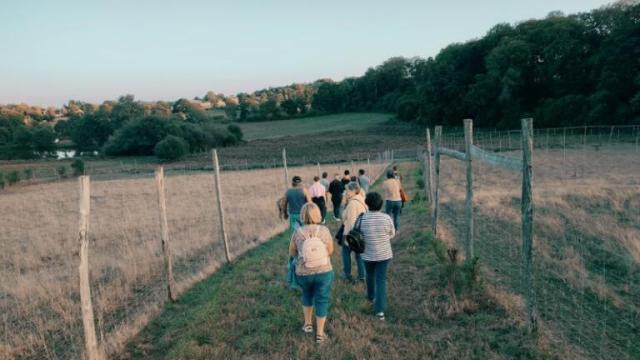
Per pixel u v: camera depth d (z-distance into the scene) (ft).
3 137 296.71
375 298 18.29
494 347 15.31
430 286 21.18
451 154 25.66
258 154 203.00
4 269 30.58
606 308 18.95
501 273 22.98
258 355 15.76
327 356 15.20
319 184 36.99
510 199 45.32
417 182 66.28
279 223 42.29
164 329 19.24
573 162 85.71
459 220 36.83
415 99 321.52
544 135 172.55
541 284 21.53
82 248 15.46
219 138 264.52
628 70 164.76
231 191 78.07
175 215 50.52
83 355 16.46
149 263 29.25
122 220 48.16
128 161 209.46
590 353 14.80
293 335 17.17
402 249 28.78
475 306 18.28
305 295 16.97
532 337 15.44
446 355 14.88
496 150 133.90
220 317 19.27
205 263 29.48
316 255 15.96
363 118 401.29
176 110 413.59
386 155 139.64
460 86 255.91
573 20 216.74
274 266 27.27
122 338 17.90
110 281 26.07
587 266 25.38
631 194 44.27
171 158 203.31
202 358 15.83
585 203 42.37
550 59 211.82
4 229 46.70
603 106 167.63
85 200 15.49
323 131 325.01
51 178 137.80
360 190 22.71
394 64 472.44
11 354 17.39
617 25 182.91
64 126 354.13
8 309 22.65
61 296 23.44
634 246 27.66
